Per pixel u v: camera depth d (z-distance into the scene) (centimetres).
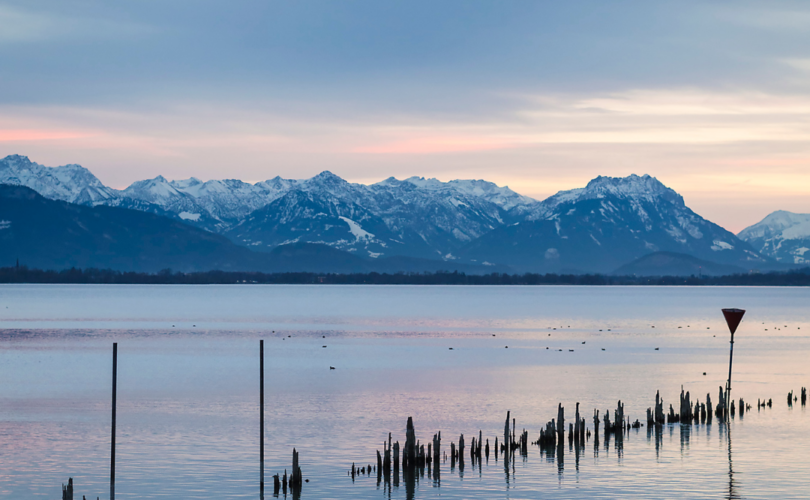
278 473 5016
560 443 5697
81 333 16125
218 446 5672
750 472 4950
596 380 8956
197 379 9112
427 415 6812
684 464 5150
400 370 9988
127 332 16475
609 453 5459
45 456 5397
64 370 9925
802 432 6025
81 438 5903
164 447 5634
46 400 7588
